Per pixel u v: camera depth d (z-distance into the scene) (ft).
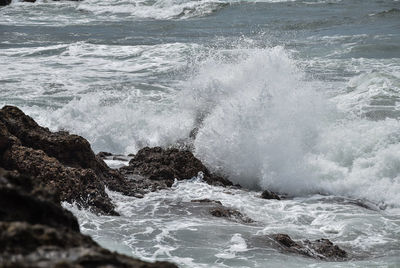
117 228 84.64
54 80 215.92
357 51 257.34
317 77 210.79
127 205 96.73
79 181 92.79
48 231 33.73
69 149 101.14
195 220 90.48
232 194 109.81
